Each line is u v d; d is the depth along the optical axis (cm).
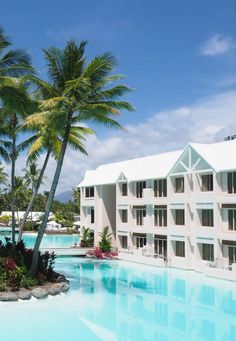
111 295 3194
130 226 5353
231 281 3719
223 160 4150
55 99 3023
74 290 3353
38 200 11944
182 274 4088
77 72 3284
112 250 5588
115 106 3297
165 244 4822
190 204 4388
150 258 4722
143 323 2497
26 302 2898
